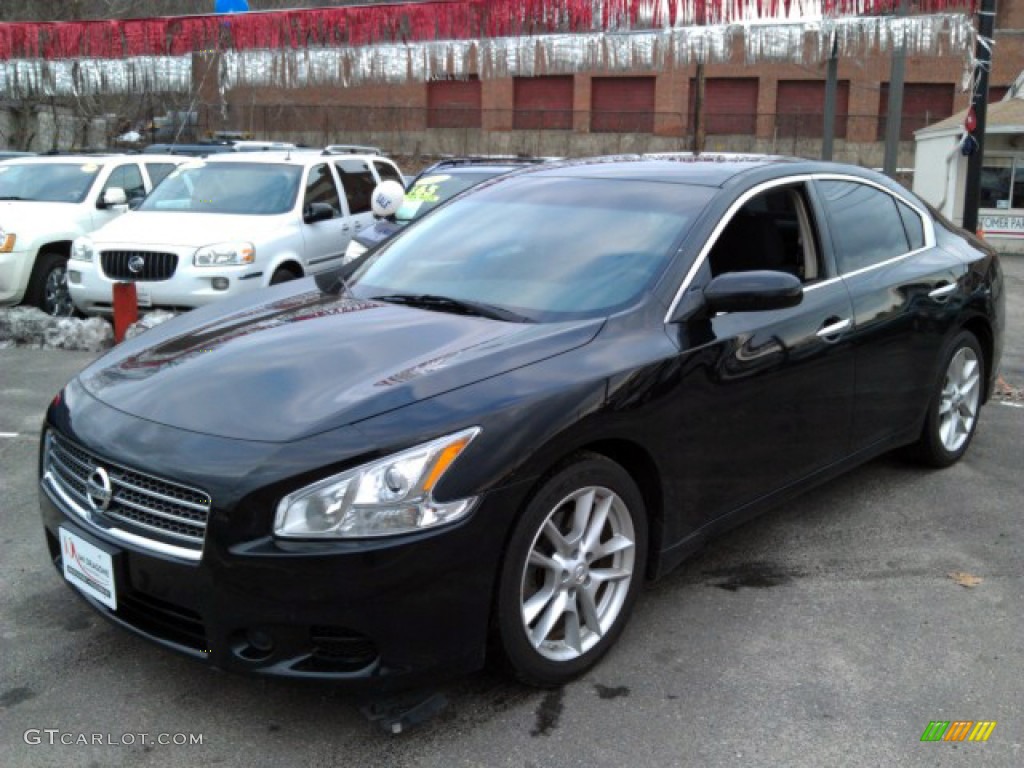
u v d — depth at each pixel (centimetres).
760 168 421
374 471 267
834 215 441
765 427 380
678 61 802
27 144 2511
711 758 283
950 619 369
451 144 3950
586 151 3906
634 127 3897
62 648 340
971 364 533
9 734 292
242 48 892
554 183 443
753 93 3838
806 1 766
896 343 454
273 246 891
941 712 308
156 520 283
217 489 267
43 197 1044
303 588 262
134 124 2511
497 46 828
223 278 841
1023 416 652
